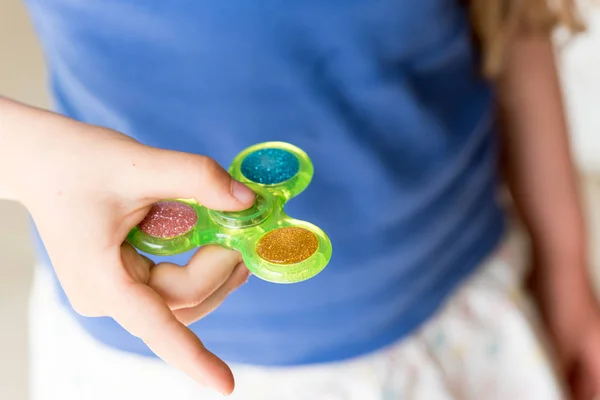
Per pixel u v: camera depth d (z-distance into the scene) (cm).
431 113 55
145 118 52
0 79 105
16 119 40
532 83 65
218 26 49
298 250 40
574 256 69
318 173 53
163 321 37
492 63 60
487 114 61
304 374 56
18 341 91
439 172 56
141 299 38
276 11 49
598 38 107
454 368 59
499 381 61
